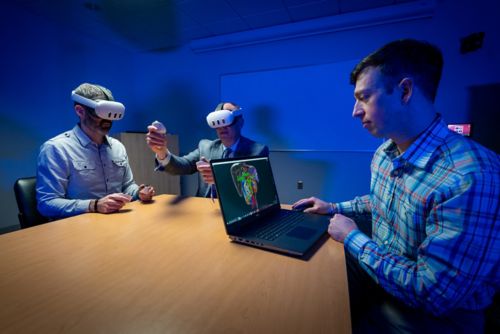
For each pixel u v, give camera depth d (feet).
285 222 2.84
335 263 1.98
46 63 9.34
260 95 11.21
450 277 1.59
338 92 10.02
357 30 9.57
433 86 2.10
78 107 4.32
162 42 11.85
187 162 5.34
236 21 9.91
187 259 2.05
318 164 10.63
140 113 13.44
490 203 1.62
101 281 1.73
